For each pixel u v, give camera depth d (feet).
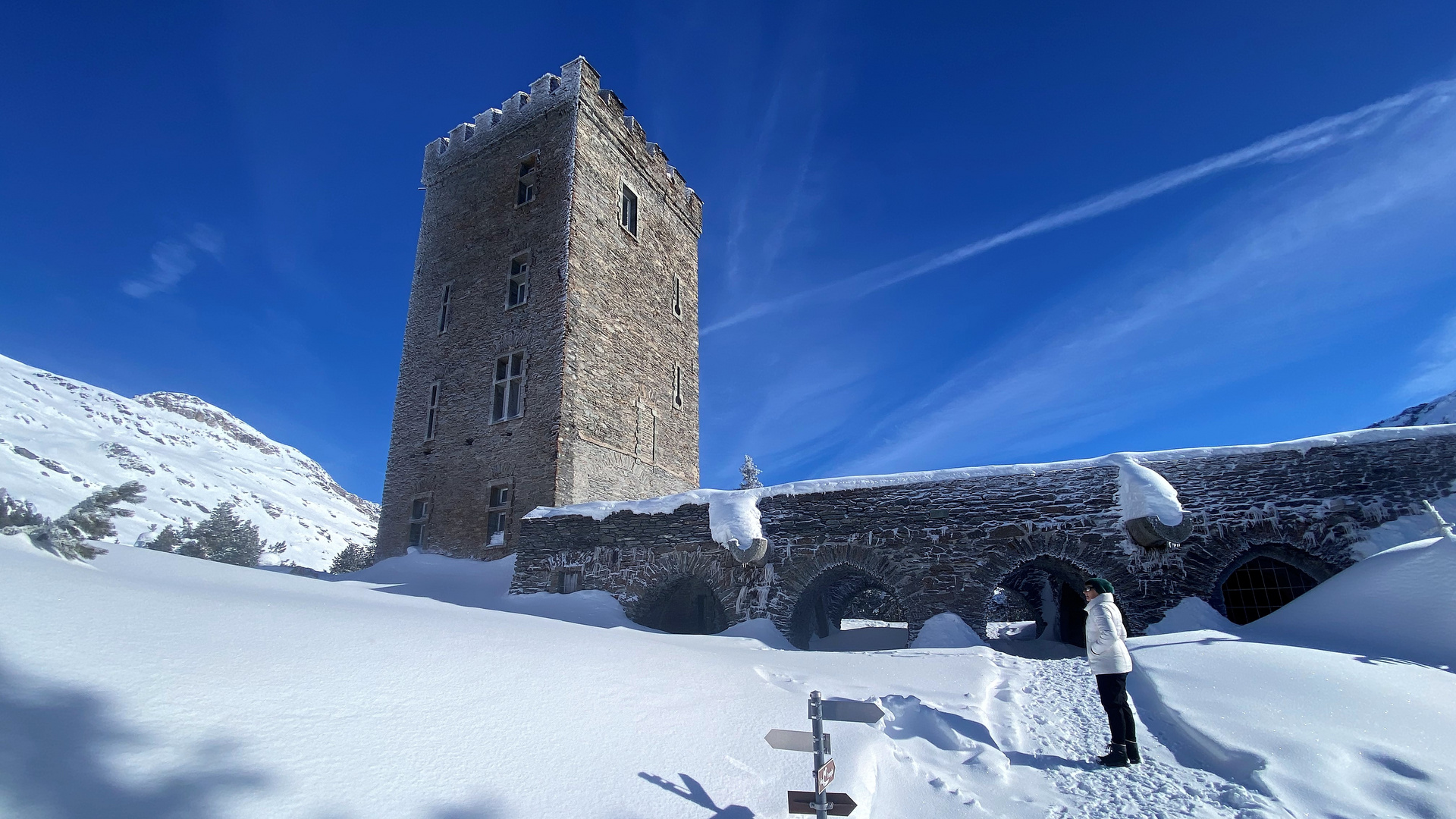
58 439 337.72
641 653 23.02
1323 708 18.20
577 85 74.90
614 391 72.28
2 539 18.90
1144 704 21.53
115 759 8.96
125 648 12.37
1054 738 18.84
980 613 40.16
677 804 11.60
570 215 69.87
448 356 74.59
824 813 11.32
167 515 276.41
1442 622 26.27
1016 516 41.55
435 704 13.60
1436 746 15.81
